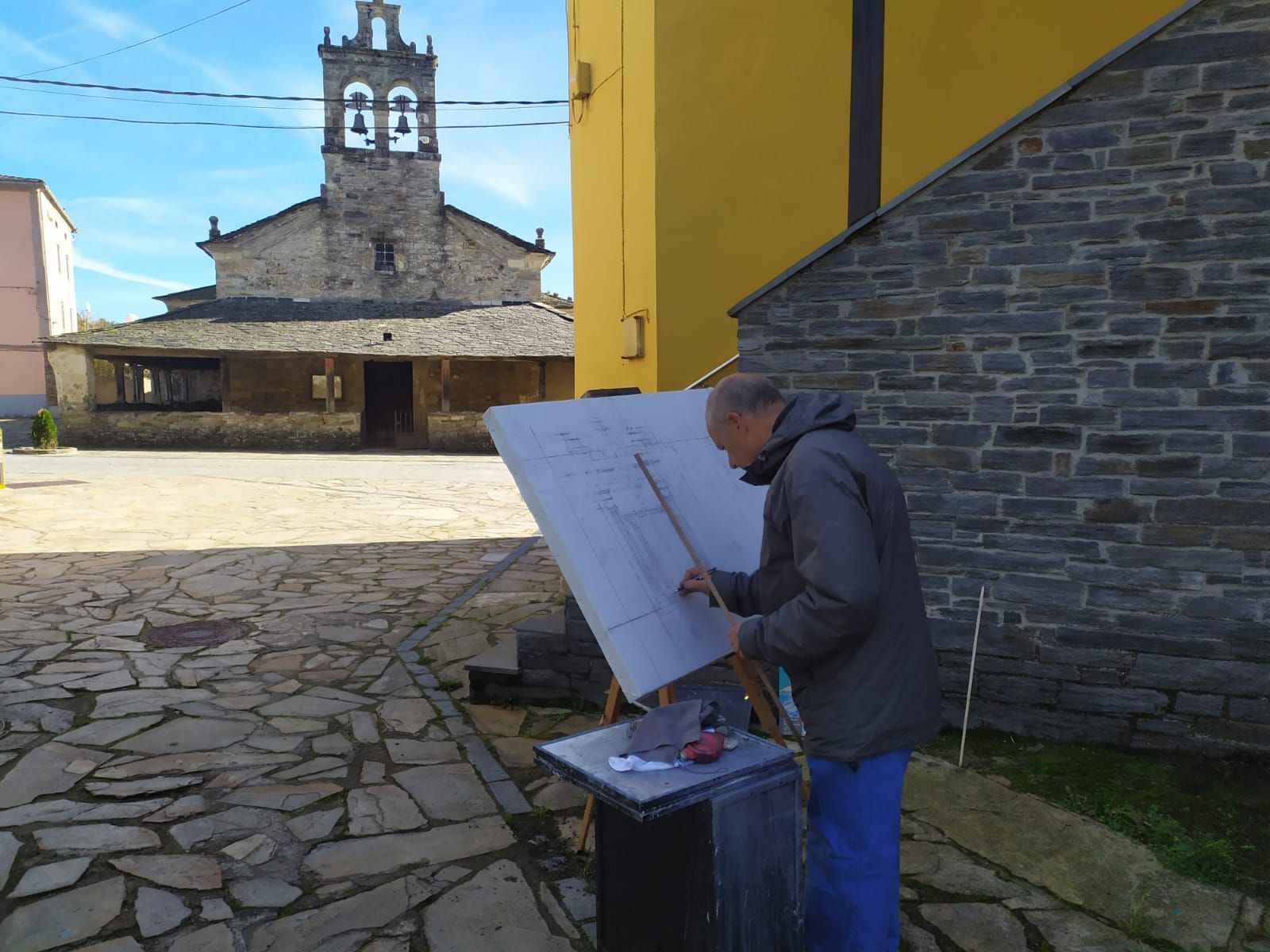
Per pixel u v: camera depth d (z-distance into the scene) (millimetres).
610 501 2521
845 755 2049
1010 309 3781
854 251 4004
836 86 4809
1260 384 3451
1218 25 3391
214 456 20672
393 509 12039
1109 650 3752
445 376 24016
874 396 4023
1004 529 3877
